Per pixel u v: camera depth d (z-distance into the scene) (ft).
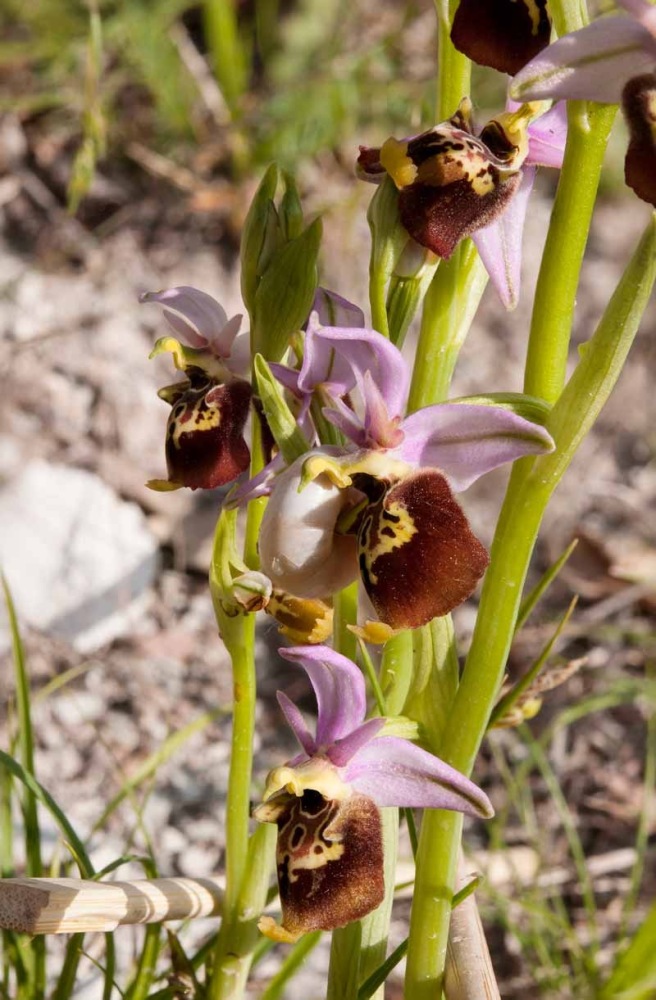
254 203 1.02
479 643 1.00
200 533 1.56
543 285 0.98
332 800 0.98
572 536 1.73
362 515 0.97
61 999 1.10
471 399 0.97
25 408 1.60
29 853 1.12
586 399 0.97
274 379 0.97
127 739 1.37
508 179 0.99
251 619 1.04
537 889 1.29
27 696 1.13
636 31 0.92
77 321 1.69
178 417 1.05
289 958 1.11
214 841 1.34
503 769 1.33
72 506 1.51
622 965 1.11
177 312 1.06
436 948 1.03
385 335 1.00
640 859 1.27
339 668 0.97
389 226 0.99
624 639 1.60
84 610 1.46
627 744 1.50
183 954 1.08
